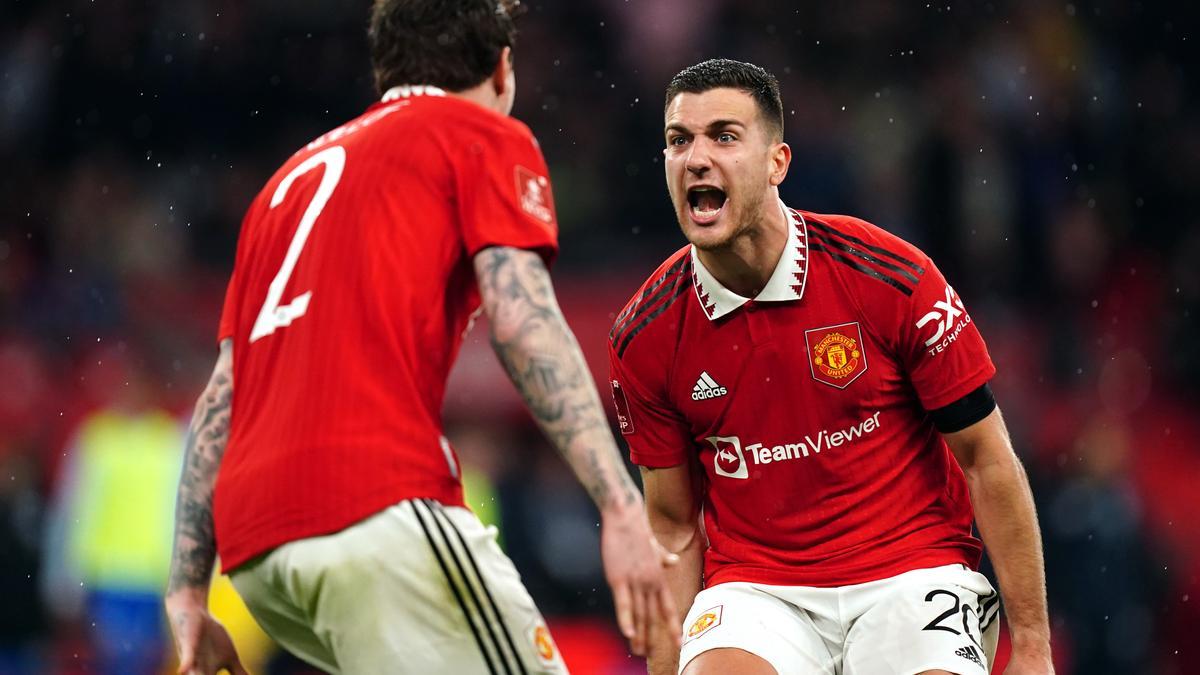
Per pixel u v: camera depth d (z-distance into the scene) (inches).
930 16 2260.1
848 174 2090.3
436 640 447.8
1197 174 2269.9
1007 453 609.6
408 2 501.0
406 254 461.7
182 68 2278.5
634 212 2169.0
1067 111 2236.7
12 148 2224.4
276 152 2272.4
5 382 1765.5
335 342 453.7
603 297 1937.7
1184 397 1999.3
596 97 2236.7
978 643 601.3
